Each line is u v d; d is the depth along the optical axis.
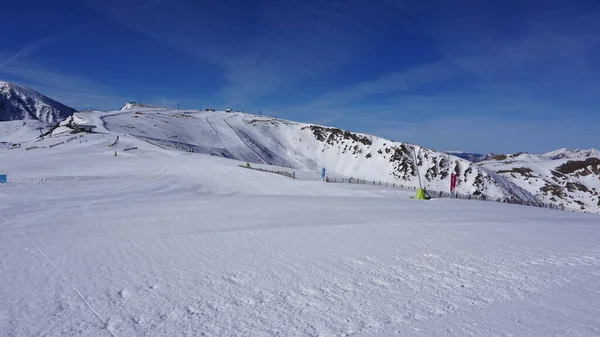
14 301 3.46
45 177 28.00
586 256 4.98
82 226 7.83
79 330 2.86
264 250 5.43
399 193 28.05
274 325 2.90
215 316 3.09
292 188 28.92
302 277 4.10
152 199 14.51
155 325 2.94
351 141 145.00
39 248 5.67
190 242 6.04
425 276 4.09
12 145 68.19
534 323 2.87
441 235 6.58
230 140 118.38
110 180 27.83
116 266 4.62
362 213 9.84
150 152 56.84
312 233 6.80
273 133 155.50
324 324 2.91
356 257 4.97
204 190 25.81
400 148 130.38
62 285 3.91
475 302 3.32
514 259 4.82
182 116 144.50
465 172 116.44
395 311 3.14
